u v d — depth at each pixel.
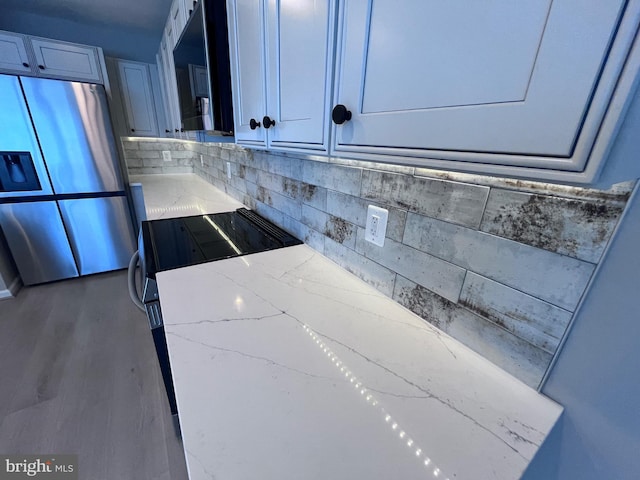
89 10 2.28
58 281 2.54
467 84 0.33
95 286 2.49
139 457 1.17
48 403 1.38
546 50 0.26
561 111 0.26
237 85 1.00
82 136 2.31
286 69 0.69
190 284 0.86
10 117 2.02
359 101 0.49
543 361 0.50
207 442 0.41
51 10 2.28
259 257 1.06
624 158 0.26
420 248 0.68
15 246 2.28
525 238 0.48
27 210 2.26
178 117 2.11
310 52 0.59
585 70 0.24
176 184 2.73
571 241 0.43
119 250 2.74
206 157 2.80
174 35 1.96
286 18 0.65
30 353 1.69
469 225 0.56
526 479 0.53
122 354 1.71
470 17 0.32
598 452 0.46
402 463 0.40
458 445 0.43
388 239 0.77
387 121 0.45
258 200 1.60
